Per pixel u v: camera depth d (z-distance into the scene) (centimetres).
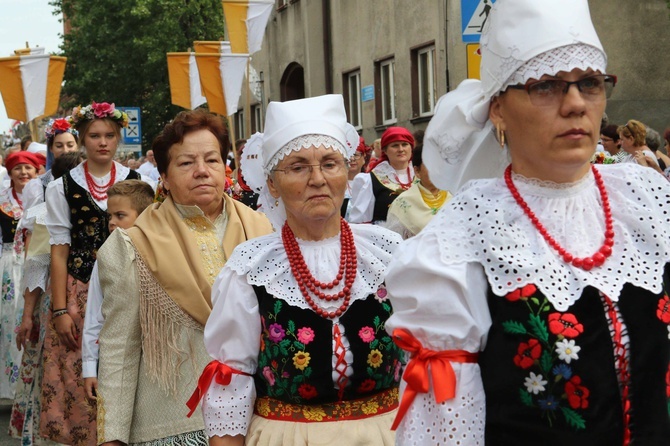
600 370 228
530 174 247
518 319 232
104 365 416
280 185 335
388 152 936
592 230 243
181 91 1148
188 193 436
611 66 1633
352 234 339
